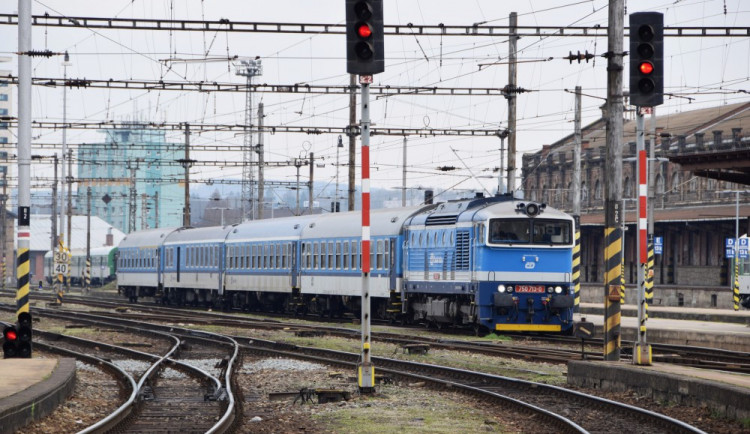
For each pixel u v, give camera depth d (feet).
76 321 453.58
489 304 338.95
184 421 164.86
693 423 158.51
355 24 188.85
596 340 337.72
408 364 246.88
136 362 273.75
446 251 361.51
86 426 155.84
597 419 164.45
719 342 326.44
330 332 368.27
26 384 172.55
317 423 162.50
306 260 478.59
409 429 155.22
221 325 434.71
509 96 410.31
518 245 340.18
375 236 414.00
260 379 229.86
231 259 563.89
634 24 204.54
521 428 156.46
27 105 247.50
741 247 550.36
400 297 400.88
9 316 501.56
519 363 259.80
